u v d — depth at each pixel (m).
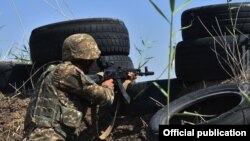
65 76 5.79
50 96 5.79
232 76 7.07
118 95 6.50
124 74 6.46
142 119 7.11
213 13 7.21
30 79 8.26
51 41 8.07
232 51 7.03
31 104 5.88
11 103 7.95
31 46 8.38
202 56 7.15
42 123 5.73
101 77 6.32
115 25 8.02
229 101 6.43
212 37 7.14
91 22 7.93
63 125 5.77
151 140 5.99
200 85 7.24
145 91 7.16
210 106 6.55
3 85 8.56
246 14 7.13
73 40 5.97
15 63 8.72
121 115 7.24
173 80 7.36
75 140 5.91
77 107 5.86
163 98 7.10
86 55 5.95
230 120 5.58
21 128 7.45
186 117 6.57
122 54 8.09
